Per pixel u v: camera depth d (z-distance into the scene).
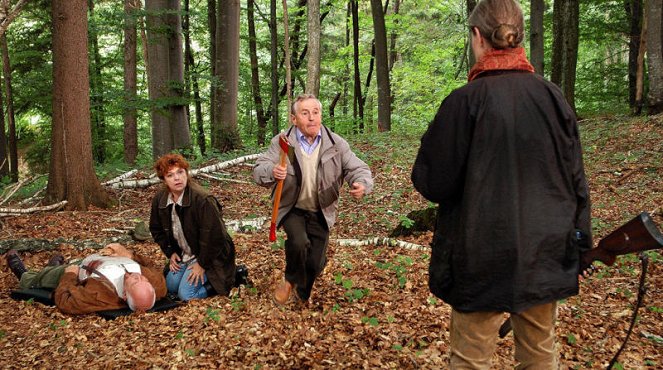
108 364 3.75
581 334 3.93
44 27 18.53
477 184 2.10
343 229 8.09
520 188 2.09
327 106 29.11
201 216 4.89
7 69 18.09
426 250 6.38
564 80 15.62
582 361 3.54
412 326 4.10
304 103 3.99
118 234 7.72
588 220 2.20
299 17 21.38
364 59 25.56
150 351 3.93
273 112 20.11
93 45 19.89
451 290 2.21
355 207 9.30
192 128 24.66
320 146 4.08
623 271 5.50
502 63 2.19
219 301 4.91
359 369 3.44
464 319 2.28
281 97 23.02
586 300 4.74
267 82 23.02
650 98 14.45
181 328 4.34
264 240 6.97
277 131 20.09
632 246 2.07
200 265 5.04
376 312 4.39
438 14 25.64
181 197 4.95
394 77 26.48
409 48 25.28
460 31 22.73
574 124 2.15
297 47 22.73
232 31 15.44
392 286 5.03
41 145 21.16
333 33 28.33
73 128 9.16
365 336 3.92
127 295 4.80
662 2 14.06
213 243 4.96
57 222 8.22
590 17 20.11
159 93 15.94
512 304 2.05
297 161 4.06
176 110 16.39
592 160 11.44
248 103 23.64
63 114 9.12
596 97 20.14
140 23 15.35
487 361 2.31
